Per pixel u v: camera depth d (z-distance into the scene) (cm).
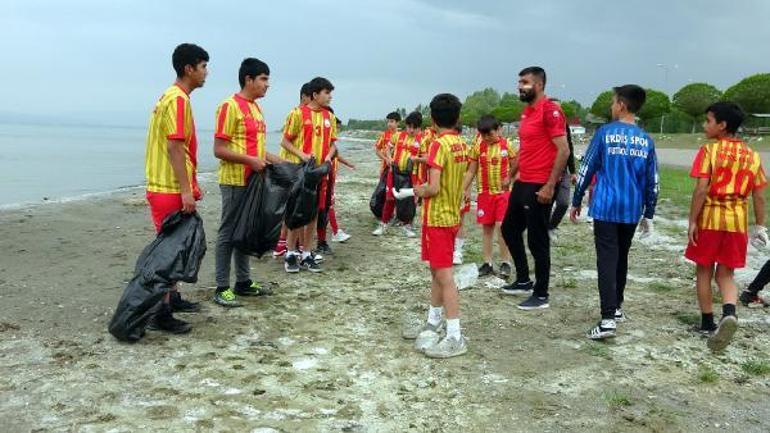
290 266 683
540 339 493
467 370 429
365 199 1438
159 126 469
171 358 430
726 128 485
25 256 736
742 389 408
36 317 507
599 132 501
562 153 530
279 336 483
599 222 493
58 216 1043
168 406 357
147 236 883
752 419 365
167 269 454
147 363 419
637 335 505
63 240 838
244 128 539
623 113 501
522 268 613
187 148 489
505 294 619
